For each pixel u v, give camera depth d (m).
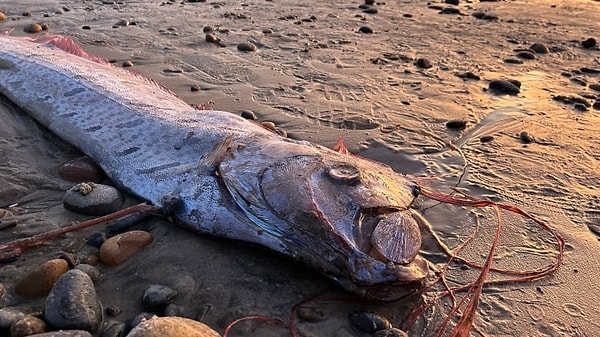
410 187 0.64
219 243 0.64
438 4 1.97
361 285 0.54
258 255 0.62
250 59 1.29
